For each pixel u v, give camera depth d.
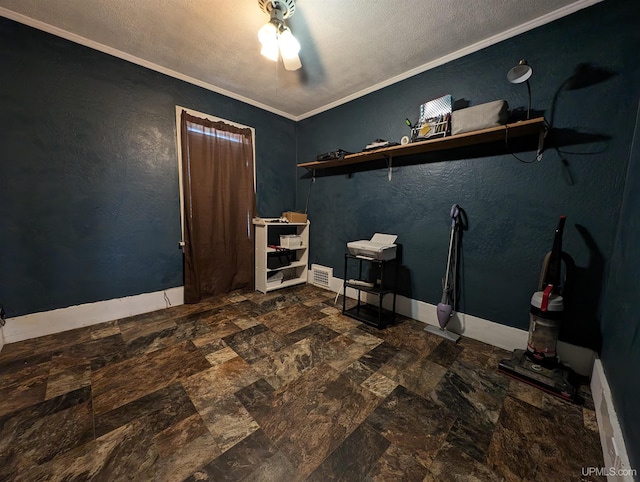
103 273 2.22
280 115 3.43
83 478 0.93
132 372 1.54
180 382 1.46
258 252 3.16
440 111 2.04
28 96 1.83
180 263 2.67
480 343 1.98
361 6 1.60
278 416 1.23
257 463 1.00
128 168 2.29
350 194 2.99
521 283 1.84
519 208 1.82
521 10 1.62
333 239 3.23
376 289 2.34
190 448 1.05
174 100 2.50
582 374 1.60
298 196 3.69
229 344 1.88
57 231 2.00
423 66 2.26
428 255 2.33
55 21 1.81
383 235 2.48
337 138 3.11
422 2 1.56
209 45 2.06
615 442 0.93
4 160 1.79
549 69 1.67
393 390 1.42
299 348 1.85
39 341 1.88
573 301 1.63
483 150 1.97
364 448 1.07
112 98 2.16
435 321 2.29
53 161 1.95
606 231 1.51
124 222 2.30
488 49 1.92
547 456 1.04
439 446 1.08
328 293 3.14
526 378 1.50
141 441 1.08
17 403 1.27
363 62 2.23
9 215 1.82
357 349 1.85
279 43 1.66
